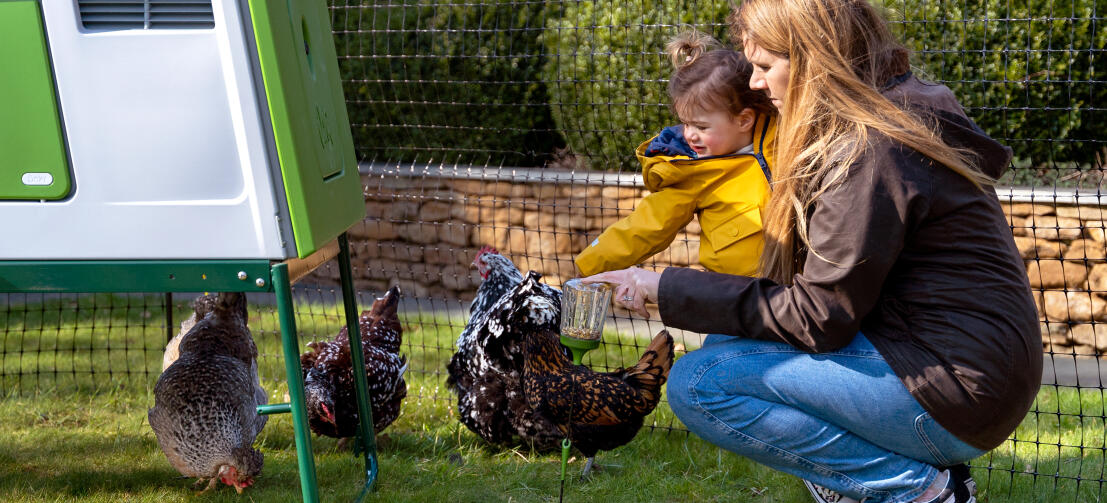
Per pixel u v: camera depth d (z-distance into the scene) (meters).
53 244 2.40
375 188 7.80
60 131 2.35
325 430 3.64
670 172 2.94
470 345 3.76
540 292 3.66
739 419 2.49
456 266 7.62
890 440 2.35
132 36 2.32
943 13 6.00
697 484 3.41
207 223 2.37
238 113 2.31
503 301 3.63
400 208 7.77
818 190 2.22
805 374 2.35
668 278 2.44
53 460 3.62
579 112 7.06
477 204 7.49
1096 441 3.92
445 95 7.59
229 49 2.29
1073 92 6.42
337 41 7.64
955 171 2.15
